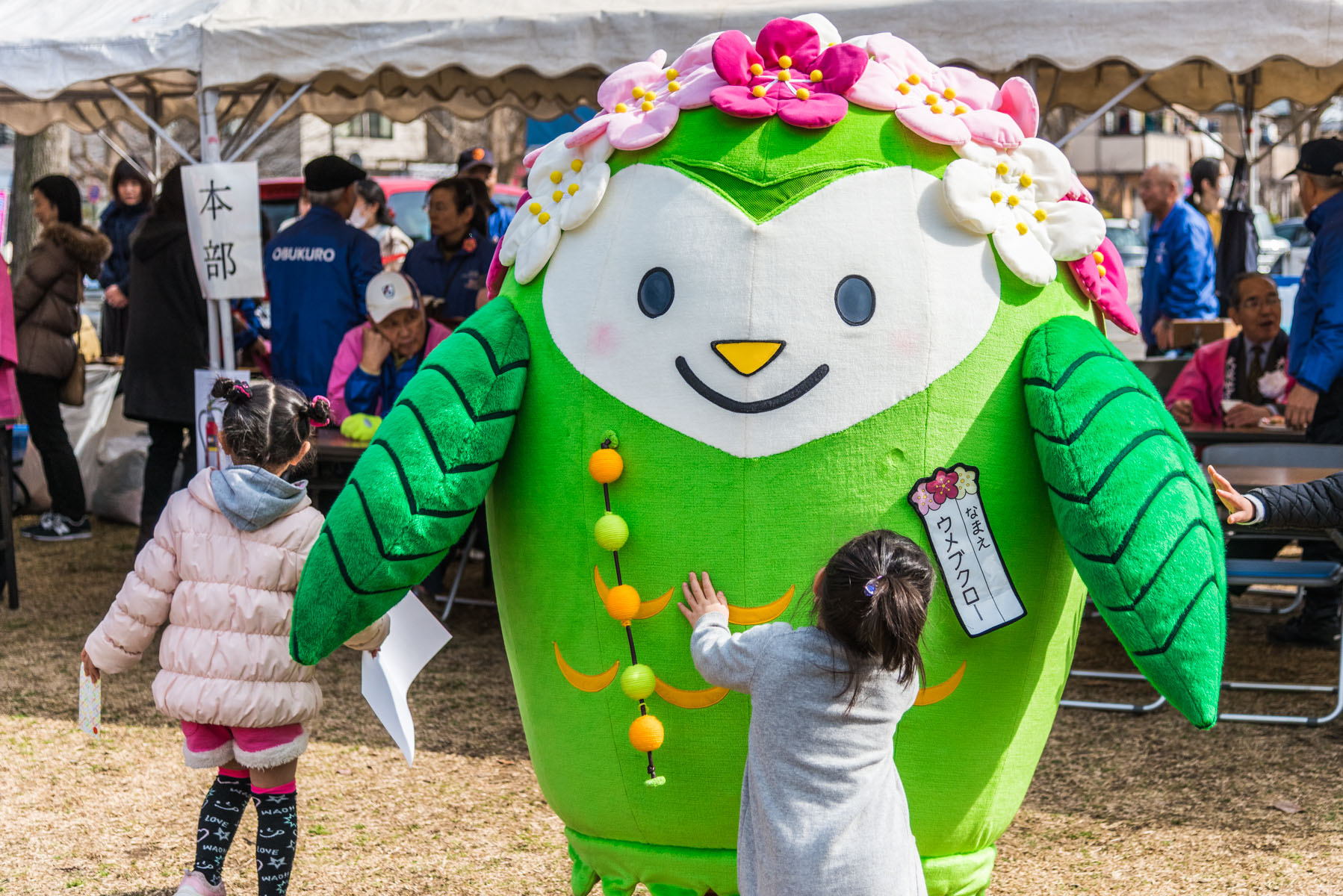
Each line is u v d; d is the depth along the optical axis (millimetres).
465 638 6234
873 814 2213
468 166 8969
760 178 2436
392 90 8406
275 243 6664
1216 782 4309
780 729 2234
